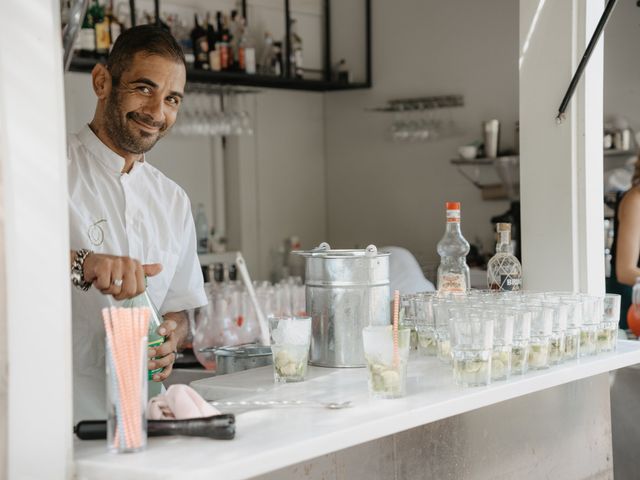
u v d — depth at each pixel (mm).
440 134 6137
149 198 2477
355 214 6734
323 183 6891
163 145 6027
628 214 3965
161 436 1504
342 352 2117
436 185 6246
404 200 6441
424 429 2078
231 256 5988
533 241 2627
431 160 6266
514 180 5715
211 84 5969
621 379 2867
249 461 1364
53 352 1436
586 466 2643
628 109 5305
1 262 1458
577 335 2213
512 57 5801
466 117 6051
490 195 5910
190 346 3346
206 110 5836
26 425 1443
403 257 4586
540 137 2598
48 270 1438
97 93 2334
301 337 1973
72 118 5199
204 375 2832
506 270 2533
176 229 2525
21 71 1453
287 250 6586
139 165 2463
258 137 6434
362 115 6637
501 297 2229
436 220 6266
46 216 1450
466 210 6094
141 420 1424
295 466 1745
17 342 1453
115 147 2381
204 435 1467
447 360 2125
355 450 1891
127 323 1412
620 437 2885
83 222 2344
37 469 1438
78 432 1508
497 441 2307
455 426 2170
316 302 2146
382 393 1757
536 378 1974
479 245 6012
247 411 1676
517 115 5789
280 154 6574
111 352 1416
